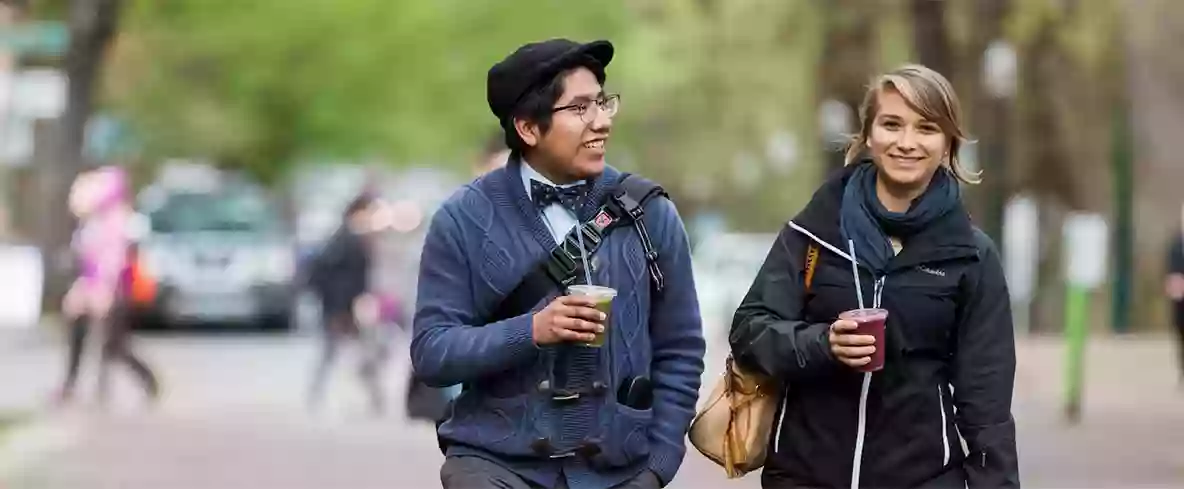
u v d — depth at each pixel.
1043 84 44.94
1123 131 46.47
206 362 33.84
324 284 26.59
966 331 8.23
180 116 62.53
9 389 28.33
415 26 63.47
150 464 19.31
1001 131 37.81
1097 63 44.59
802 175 73.44
